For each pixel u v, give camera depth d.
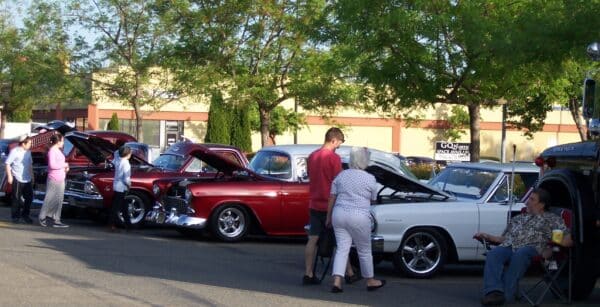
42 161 20.09
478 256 11.75
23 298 9.02
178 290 9.85
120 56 34.00
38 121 55.53
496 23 17.19
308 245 10.62
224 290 10.00
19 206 17.28
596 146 9.66
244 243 15.41
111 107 49.47
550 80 18.58
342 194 10.04
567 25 14.23
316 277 10.95
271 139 44.00
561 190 10.47
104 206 16.92
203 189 14.95
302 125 47.75
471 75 18.95
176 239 15.59
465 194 12.30
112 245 14.11
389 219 11.38
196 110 50.84
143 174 17.03
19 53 35.75
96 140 18.34
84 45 34.62
